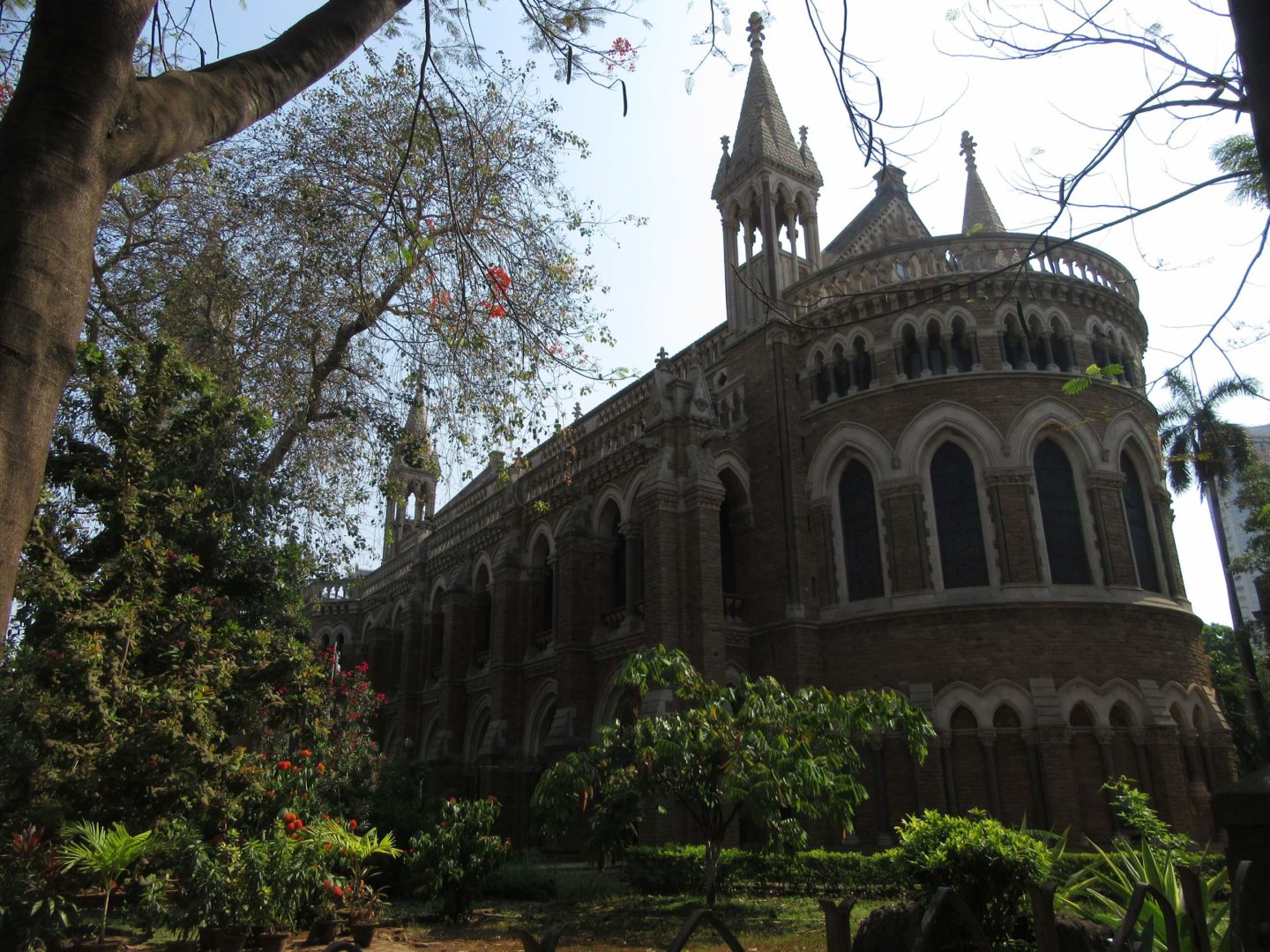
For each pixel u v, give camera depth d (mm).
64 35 4602
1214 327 7719
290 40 6516
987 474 24891
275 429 18984
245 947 13656
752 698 16484
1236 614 34875
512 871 21188
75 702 12703
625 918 17016
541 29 9852
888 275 27375
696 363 29188
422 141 15266
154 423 15398
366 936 14797
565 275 16266
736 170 33469
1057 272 26984
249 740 17703
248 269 17609
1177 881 9844
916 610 24406
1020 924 11086
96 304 18391
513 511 36438
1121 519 25203
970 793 22672
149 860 13008
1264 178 4410
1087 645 23516
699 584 25625
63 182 4391
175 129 5301
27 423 4031
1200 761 24234
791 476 27500
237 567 17422
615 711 28688
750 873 19703
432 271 15031
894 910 10797
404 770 24062
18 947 10859
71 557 14281
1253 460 31500
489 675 36062
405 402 19250
